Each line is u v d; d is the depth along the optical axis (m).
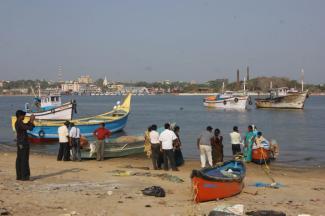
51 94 49.50
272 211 11.26
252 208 12.17
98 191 13.79
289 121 62.75
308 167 23.11
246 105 96.75
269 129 50.12
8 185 14.18
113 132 41.84
